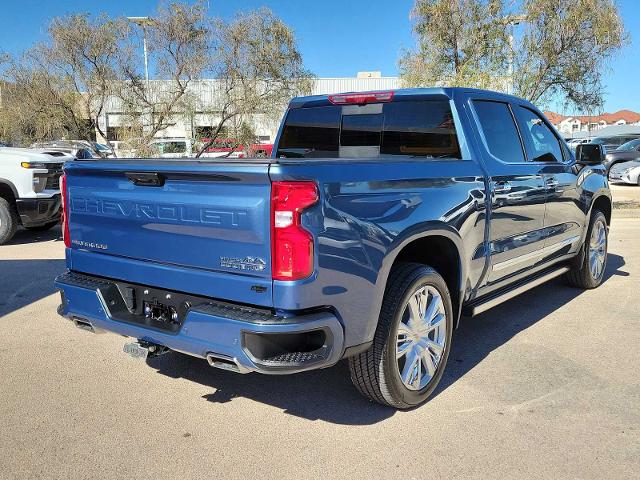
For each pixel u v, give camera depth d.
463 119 4.30
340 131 4.91
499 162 4.46
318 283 2.93
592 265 6.44
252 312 2.98
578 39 13.27
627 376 4.15
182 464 3.09
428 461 3.09
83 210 3.75
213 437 3.37
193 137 17.33
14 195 9.42
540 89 14.08
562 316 5.57
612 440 3.28
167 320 3.40
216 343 3.04
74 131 16.38
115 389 4.03
